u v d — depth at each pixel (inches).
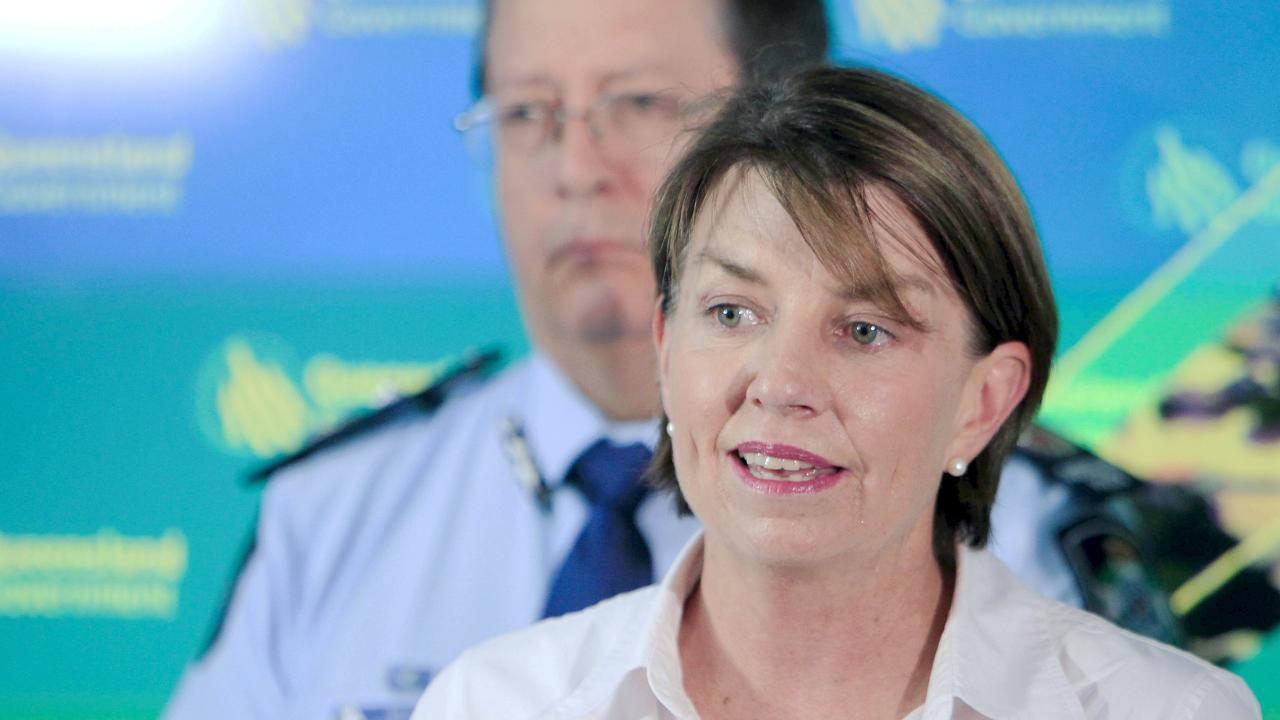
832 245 84.7
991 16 177.0
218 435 183.0
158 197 183.5
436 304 182.1
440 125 181.6
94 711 181.5
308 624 180.1
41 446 183.3
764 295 88.1
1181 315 175.9
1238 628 172.4
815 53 176.2
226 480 182.7
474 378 181.9
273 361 182.9
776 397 85.1
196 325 183.3
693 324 91.4
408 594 179.5
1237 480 174.2
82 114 183.6
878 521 87.5
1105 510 173.8
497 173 180.7
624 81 175.9
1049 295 94.6
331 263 182.9
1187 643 172.7
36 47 184.4
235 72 183.2
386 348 182.7
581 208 177.5
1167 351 175.9
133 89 183.5
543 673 102.3
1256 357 174.7
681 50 174.7
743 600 92.7
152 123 183.5
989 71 177.3
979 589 98.2
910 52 177.6
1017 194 91.5
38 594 182.4
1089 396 175.9
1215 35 175.6
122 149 183.5
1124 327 176.2
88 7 187.3
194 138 183.6
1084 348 176.4
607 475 177.9
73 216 183.5
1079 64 176.9
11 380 183.5
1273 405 173.8
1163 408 175.3
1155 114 176.2
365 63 182.1
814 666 92.8
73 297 183.5
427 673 177.9
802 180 86.4
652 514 177.2
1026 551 173.3
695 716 93.8
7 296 183.3
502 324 181.8
